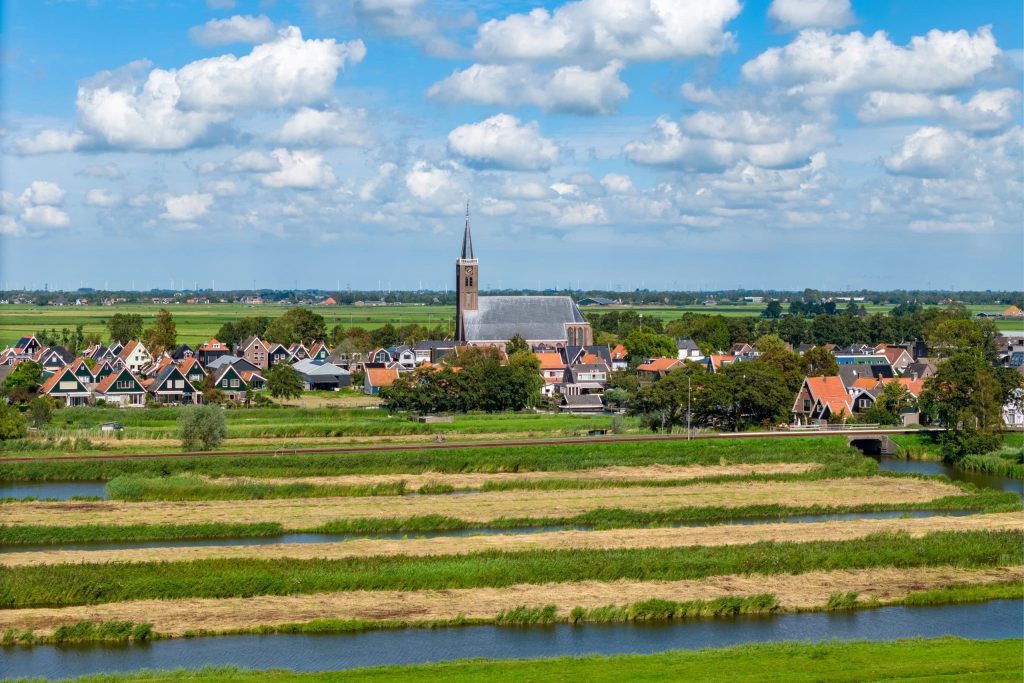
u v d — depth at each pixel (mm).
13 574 101625
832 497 149125
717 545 116438
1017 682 77688
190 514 134375
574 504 143375
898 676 79062
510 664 82188
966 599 103000
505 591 102000
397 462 166000
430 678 79000
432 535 128125
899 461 187750
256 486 148750
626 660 83125
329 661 86312
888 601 102000
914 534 123062
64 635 90438
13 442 181500
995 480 168250
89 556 111625
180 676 80062
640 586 103812
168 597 99188
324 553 113062
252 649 88812
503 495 149500
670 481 158750
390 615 95688
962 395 188250
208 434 180375
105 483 156250
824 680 78188
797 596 102375
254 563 107438
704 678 78625
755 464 174500
